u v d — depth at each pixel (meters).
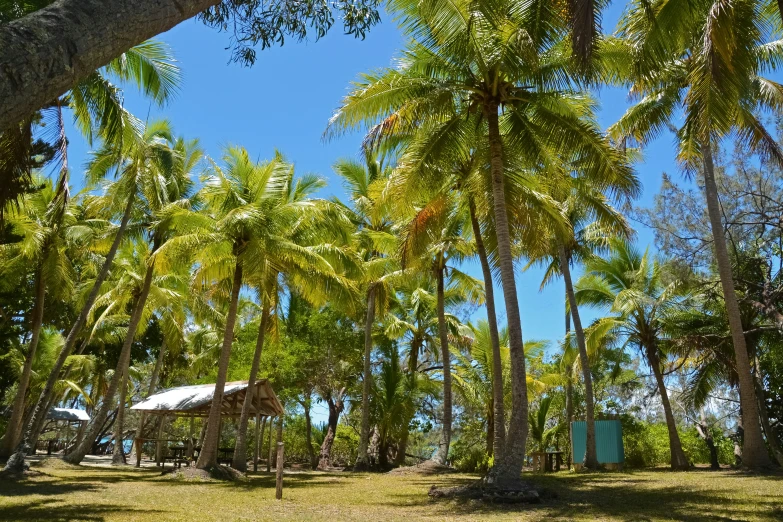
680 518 8.95
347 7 7.30
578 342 23.62
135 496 12.49
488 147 14.51
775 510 9.65
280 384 30.23
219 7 6.78
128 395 45.28
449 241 21.69
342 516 9.70
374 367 33.94
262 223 18.09
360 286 27.14
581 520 8.95
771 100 15.05
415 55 13.65
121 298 25.25
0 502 10.76
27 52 2.51
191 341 37.94
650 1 10.66
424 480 18.88
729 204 20.27
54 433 50.44
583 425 25.59
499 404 15.97
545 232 16.39
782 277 21.09
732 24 8.73
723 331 23.33
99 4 2.83
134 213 22.80
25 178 9.47
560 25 11.61
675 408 34.53
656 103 18.59
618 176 13.44
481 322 27.95
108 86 12.80
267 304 21.05
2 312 21.03
